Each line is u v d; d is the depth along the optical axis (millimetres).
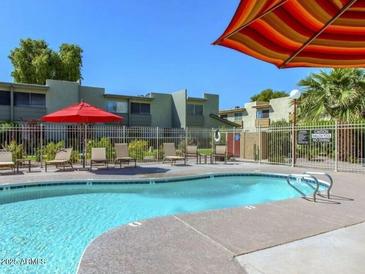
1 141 16516
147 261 3525
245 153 17922
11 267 4000
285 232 4574
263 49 2691
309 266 3402
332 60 2824
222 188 10211
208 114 32531
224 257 3650
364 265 3422
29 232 5547
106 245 4020
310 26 2318
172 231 4598
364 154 14305
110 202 8070
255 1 2008
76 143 15797
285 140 15562
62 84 24969
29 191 9062
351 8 2111
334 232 4590
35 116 23938
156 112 30672
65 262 4180
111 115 11867
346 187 8570
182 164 15023
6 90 22984
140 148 16141
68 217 6609
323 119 15055
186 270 3301
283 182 11172
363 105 14344
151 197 8789
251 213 5668
